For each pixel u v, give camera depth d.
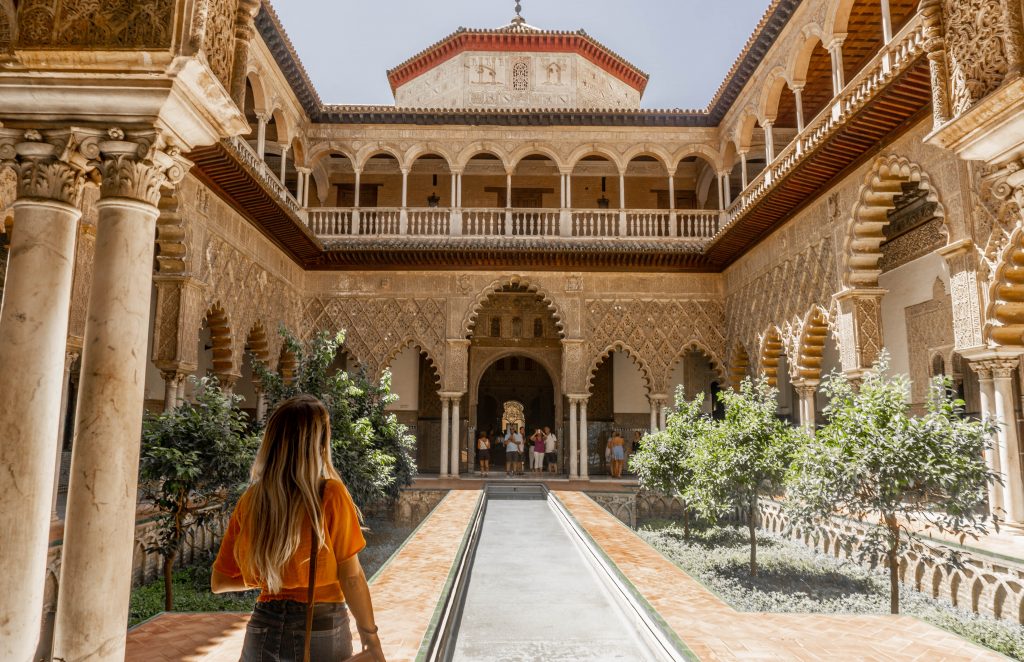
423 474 17.06
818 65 12.67
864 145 8.99
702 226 15.26
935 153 7.86
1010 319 6.87
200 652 3.68
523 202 18.00
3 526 2.55
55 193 2.81
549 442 17.55
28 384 2.68
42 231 2.78
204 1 2.72
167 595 6.57
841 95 9.53
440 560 5.68
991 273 6.95
